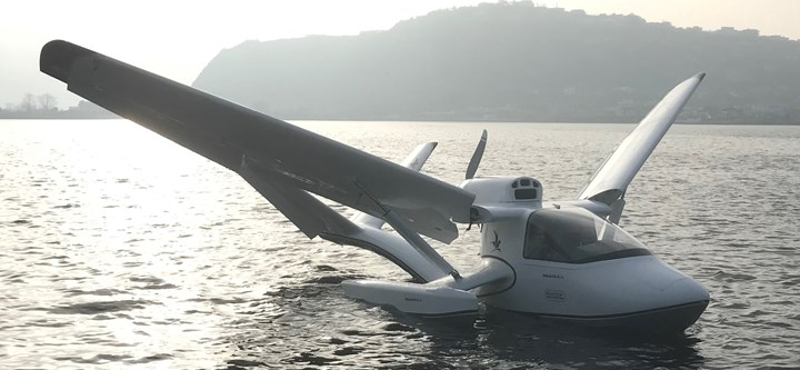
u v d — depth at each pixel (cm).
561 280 1316
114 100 1330
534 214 1393
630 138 1859
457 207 1355
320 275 1828
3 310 1453
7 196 3750
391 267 1934
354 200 1448
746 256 2081
